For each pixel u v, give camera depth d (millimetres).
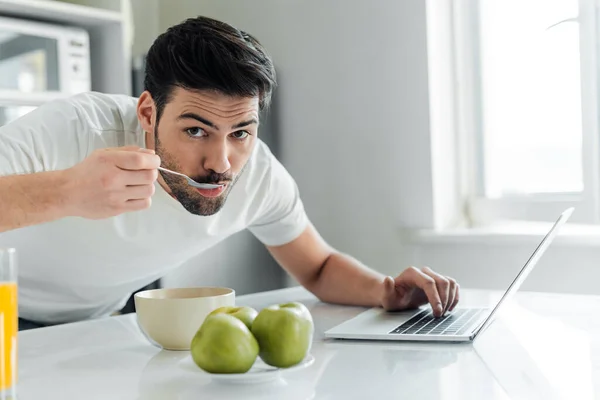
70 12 2215
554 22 2227
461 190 2436
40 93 2189
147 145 1330
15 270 712
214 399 746
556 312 1236
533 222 2279
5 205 947
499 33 2348
